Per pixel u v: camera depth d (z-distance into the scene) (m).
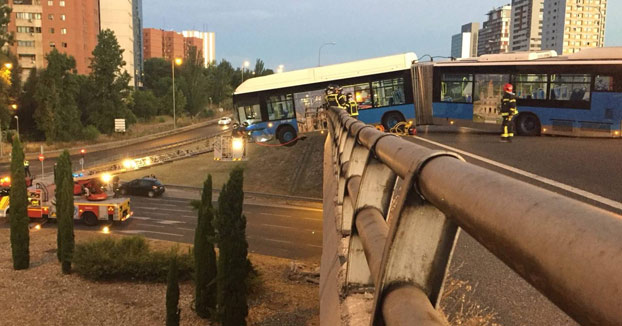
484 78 22.11
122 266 23.92
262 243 27.25
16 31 101.56
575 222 0.56
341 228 3.50
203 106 117.38
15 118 75.06
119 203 31.91
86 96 84.62
